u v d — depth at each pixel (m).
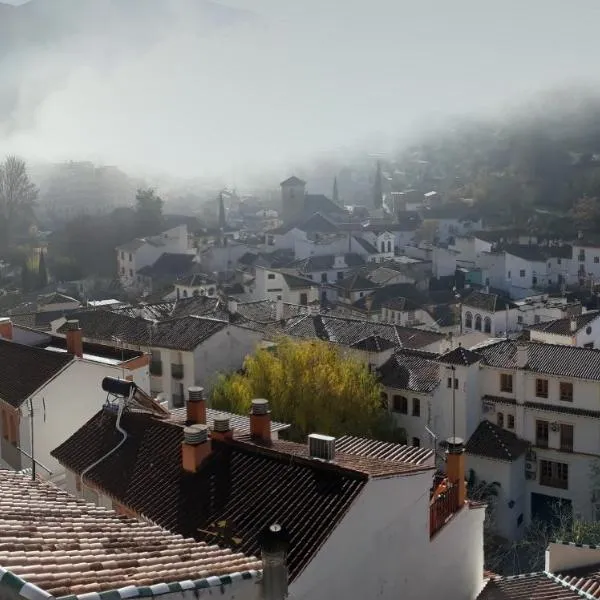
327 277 140.12
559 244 147.75
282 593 15.09
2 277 155.12
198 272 147.12
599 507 58.03
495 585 27.64
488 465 60.53
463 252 144.50
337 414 55.44
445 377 62.41
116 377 40.09
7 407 38.62
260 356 58.91
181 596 13.88
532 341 66.38
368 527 23.05
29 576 13.48
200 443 26.39
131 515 25.80
